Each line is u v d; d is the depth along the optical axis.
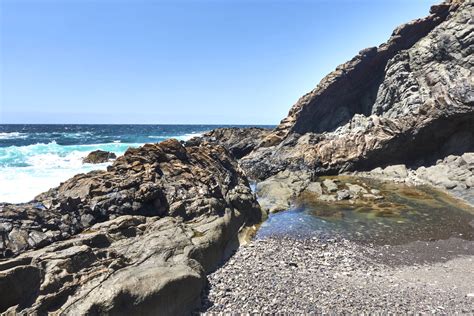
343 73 48.91
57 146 55.38
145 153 22.64
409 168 39.69
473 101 34.72
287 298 13.09
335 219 25.52
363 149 41.22
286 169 42.12
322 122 50.69
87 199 16.42
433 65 42.53
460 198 29.66
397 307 12.34
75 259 11.57
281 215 26.84
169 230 15.49
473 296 13.42
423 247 19.88
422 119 38.62
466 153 34.78
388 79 46.59
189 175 22.44
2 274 9.65
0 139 71.31
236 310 12.41
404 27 46.88
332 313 11.92
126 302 10.69
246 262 17.33
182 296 12.30
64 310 9.94
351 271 16.44
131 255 13.20
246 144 57.09
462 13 41.34
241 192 25.36
